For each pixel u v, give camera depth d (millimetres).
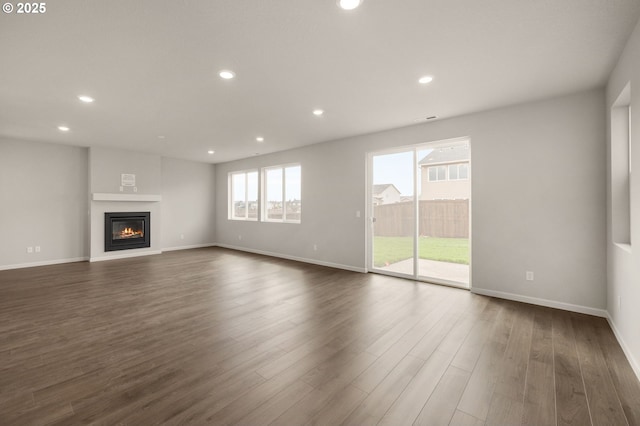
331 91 3240
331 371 2096
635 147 2129
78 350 2395
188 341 2557
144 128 4738
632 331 2195
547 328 2834
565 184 3340
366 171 5164
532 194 3537
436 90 3211
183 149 6504
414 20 2010
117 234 6637
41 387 1899
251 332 2742
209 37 2201
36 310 3301
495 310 3314
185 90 3188
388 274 4984
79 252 6227
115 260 6332
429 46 2346
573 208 3297
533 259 3541
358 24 2055
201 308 3379
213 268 5539
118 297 3779
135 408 1703
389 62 2602
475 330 2789
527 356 2311
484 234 3875
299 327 2857
